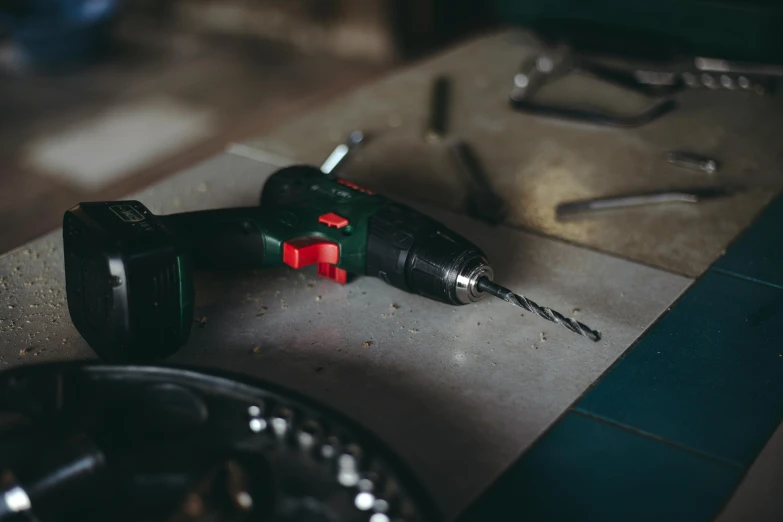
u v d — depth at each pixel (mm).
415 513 581
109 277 661
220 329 748
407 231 737
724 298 783
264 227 760
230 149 1010
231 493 582
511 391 694
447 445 654
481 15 2945
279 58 2818
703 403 686
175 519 570
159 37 3004
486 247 844
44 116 2414
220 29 3059
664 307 773
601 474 636
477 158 992
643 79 1161
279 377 704
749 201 914
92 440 609
